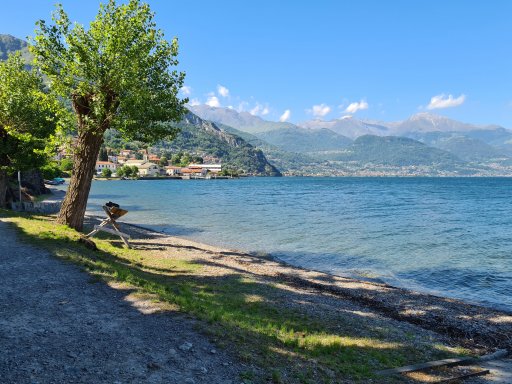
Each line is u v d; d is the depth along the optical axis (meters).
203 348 8.74
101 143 24.86
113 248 23.03
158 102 24.45
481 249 30.42
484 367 11.24
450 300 18.31
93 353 7.86
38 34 22.28
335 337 12.22
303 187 154.12
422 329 14.59
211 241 33.03
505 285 21.11
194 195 96.88
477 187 160.50
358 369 9.56
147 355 8.04
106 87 22.69
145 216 50.81
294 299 16.89
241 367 8.12
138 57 23.14
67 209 24.75
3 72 33.25
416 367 10.34
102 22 23.09
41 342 8.12
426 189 140.88
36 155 34.91
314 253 28.73
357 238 35.06
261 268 23.27
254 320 12.52
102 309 10.58
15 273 13.48
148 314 10.46
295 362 9.09
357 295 18.69
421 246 31.50
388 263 25.89
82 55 22.30
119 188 128.50
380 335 13.17
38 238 19.42
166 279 17.75
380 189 139.12
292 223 44.59
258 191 120.06
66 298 11.25
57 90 22.47
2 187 35.75
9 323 8.98
